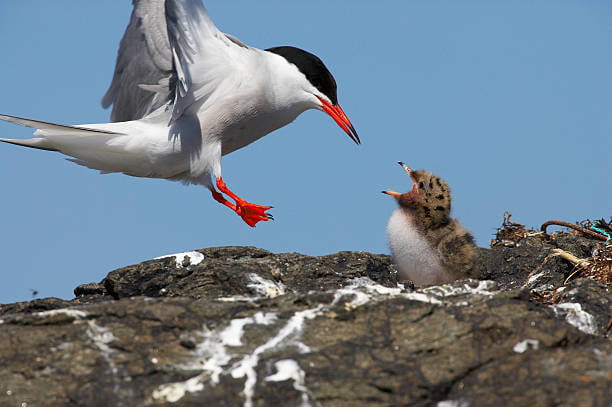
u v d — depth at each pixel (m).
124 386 8.64
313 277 13.04
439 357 9.02
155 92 16.02
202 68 14.27
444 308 9.86
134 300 10.02
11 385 8.59
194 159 14.73
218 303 9.99
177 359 8.98
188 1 13.77
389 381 8.67
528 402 8.16
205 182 15.04
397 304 9.95
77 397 8.51
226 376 8.74
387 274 14.21
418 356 9.07
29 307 11.80
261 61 14.63
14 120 13.88
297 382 8.65
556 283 14.44
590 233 15.70
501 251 15.56
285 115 15.21
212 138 14.68
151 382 8.70
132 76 16.08
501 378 8.60
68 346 9.12
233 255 13.67
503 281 14.98
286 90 14.88
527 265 15.04
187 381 8.69
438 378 8.70
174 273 12.64
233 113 14.56
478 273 14.73
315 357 8.98
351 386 8.61
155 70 15.74
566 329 9.36
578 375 8.45
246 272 12.18
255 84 14.48
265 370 8.80
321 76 15.01
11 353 8.99
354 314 9.77
